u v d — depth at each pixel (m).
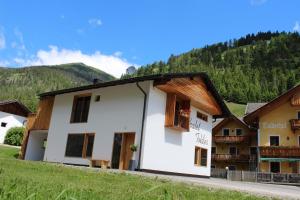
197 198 6.26
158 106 18.73
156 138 18.41
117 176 10.39
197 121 22.67
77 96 22.55
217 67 187.38
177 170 19.95
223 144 46.28
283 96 35.50
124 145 18.64
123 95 19.38
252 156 42.25
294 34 182.88
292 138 35.59
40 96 25.28
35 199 2.86
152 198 4.82
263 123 37.09
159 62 195.88
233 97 109.31
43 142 26.91
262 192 10.33
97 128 20.20
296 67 157.38
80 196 3.18
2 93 174.88
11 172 7.75
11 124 47.09
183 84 19.83
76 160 20.73
